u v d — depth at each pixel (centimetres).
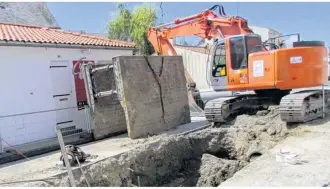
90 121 1083
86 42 1225
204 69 2061
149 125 1075
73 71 1159
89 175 704
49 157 856
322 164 572
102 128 1082
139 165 838
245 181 518
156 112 1110
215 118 1033
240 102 1076
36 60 1045
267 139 859
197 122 1257
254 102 1102
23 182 625
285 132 846
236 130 954
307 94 896
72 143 995
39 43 1034
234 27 1067
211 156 955
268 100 1079
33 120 1029
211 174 878
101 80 1110
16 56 990
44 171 705
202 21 1145
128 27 2720
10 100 970
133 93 1037
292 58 901
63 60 1129
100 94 1063
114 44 1326
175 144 959
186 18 1206
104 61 1282
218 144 970
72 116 1148
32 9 2367
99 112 1080
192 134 1023
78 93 1175
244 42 980
